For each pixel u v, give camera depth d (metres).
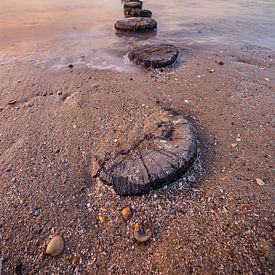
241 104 3.27
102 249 1.77
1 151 2.57
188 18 7.76
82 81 3.83
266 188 2.13
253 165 2.37
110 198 2.09
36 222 1.92
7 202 2.06
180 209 2.00
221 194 2.10
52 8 8.98
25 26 6.68
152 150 2.33
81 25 6.91
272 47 5.38
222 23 7.19
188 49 5.11
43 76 3.99
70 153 2.54
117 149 2.46
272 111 3.13
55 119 3.01
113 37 5.98
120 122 2.89
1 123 2.94
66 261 1.71
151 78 3.91
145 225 1.89
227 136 2.73
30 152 2.55
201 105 3.24
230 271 1.60
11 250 1.76
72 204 2.06
